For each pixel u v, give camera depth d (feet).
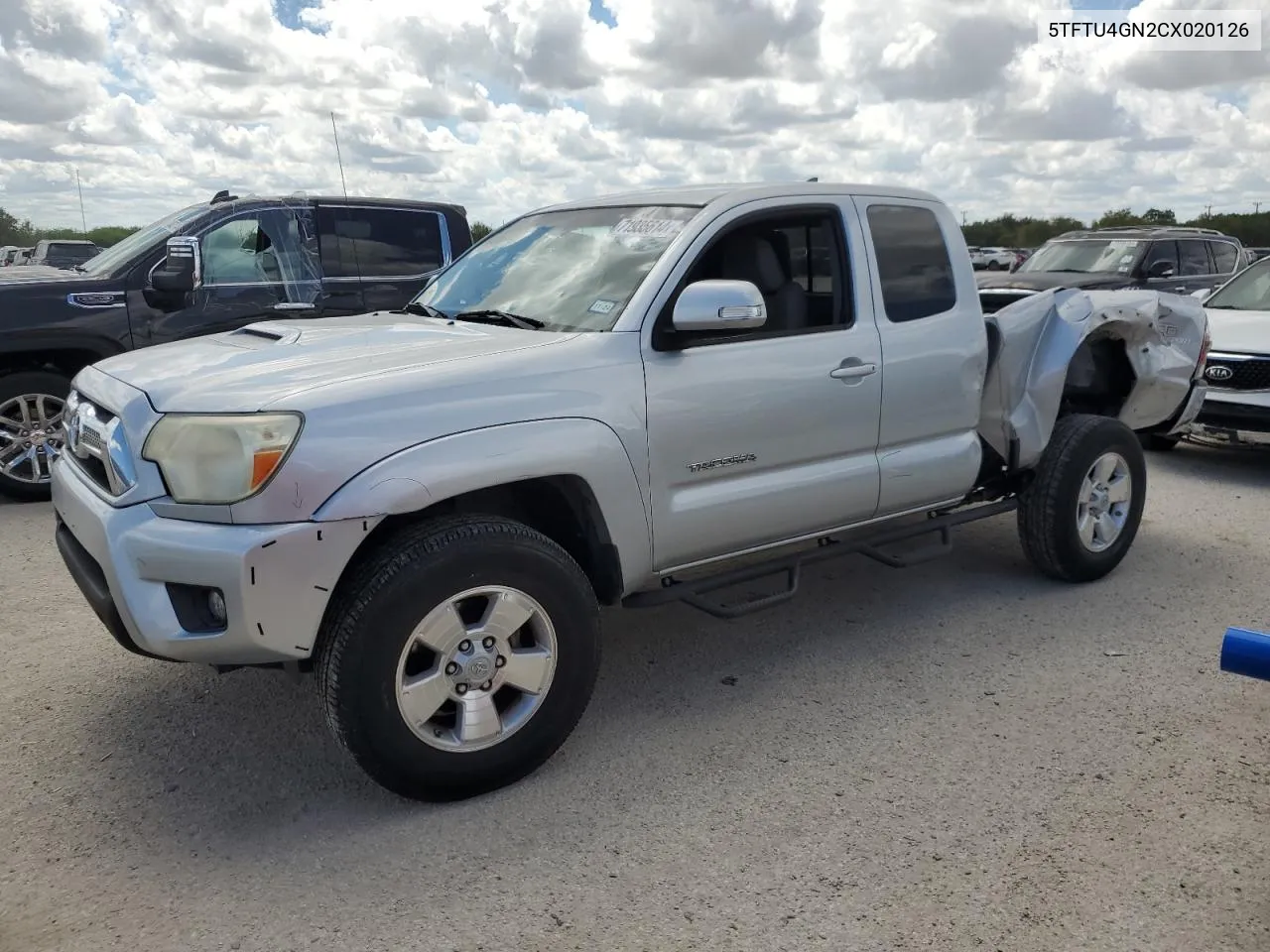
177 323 24.20
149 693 13.05
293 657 9.61
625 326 11.59
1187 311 18.62
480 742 10.44
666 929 8.56
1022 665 13.98
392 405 9.85
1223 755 11.46
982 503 17.13
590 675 11.09
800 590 17.01
